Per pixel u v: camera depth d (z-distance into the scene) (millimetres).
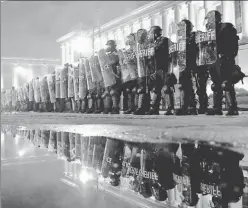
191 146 3203
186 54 9617
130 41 11508
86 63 15992
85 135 5430
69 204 1529
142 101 11070
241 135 3520
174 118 7926
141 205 1516
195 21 41719
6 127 9555
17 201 1580
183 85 9883
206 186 1819
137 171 2285
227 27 8586
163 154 2891
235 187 1776
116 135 4953
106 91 13672
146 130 4918
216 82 9047
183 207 1489
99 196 1674
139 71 11031
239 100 13305
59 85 20781
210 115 9336
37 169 2527
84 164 2672
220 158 2527
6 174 2363
